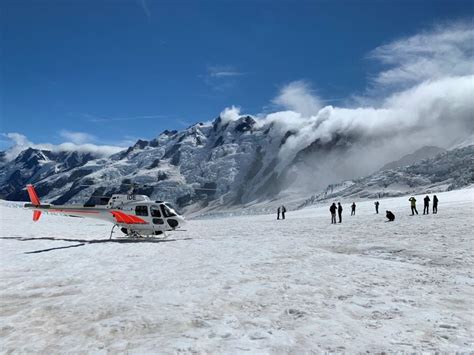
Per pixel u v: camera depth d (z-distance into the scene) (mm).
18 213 62844
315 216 55469
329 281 9727
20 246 20609
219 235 28125
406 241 17438
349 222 35250
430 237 18250
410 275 10234
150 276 11344
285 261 13391
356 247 16922
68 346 5711
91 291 9547
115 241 23547
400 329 5930
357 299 7848
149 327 6422
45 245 21109
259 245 19172
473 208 37375
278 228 33188
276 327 6223
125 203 25625
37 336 6242
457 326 5984
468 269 10797
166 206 24938
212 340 5691
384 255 14445
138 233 25453
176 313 7180
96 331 6312
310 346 5352
